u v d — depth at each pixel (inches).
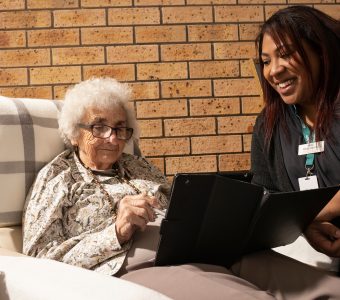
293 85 56.7
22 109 69.2
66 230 60.4
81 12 110.7
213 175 47.1
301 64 55.4
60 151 70.7
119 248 55.1
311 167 58.0
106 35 111.3
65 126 68.0
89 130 66.4
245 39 114.3
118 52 111.6
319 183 57.5
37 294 36.5
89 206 61.9
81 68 111.0
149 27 112.1
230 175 53.6
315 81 56.6
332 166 56.0
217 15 113.7
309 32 54.9
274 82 58.0
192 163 113.1
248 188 48.5
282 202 48.6
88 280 36.0
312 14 55.6
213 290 44.3
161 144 112.6
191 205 47.9
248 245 53.1
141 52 112.0
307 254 61.5
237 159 114.0
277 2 115.0
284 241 56.3
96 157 67.0
